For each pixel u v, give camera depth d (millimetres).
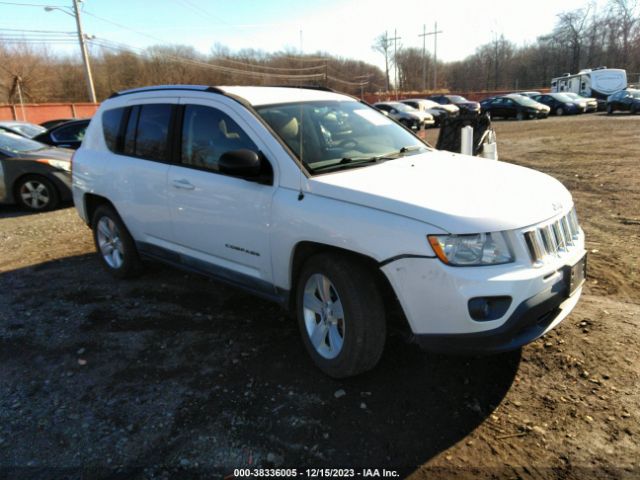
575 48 74500
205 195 3707
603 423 2648
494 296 2525
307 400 2973
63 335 3908
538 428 2656
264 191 3311
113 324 4062
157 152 4223
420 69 95688
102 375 3340
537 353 3312
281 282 3338
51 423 2861
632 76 65250
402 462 2486
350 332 2902
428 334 2686
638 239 5445
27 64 51000
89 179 4938
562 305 2947
